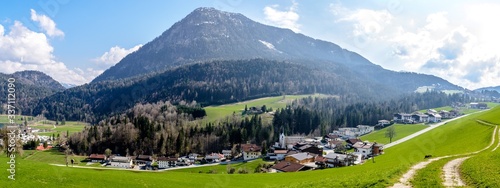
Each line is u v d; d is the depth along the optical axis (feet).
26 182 145.48
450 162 172.14
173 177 217.77
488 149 230.07
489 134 292.61
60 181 155.53
